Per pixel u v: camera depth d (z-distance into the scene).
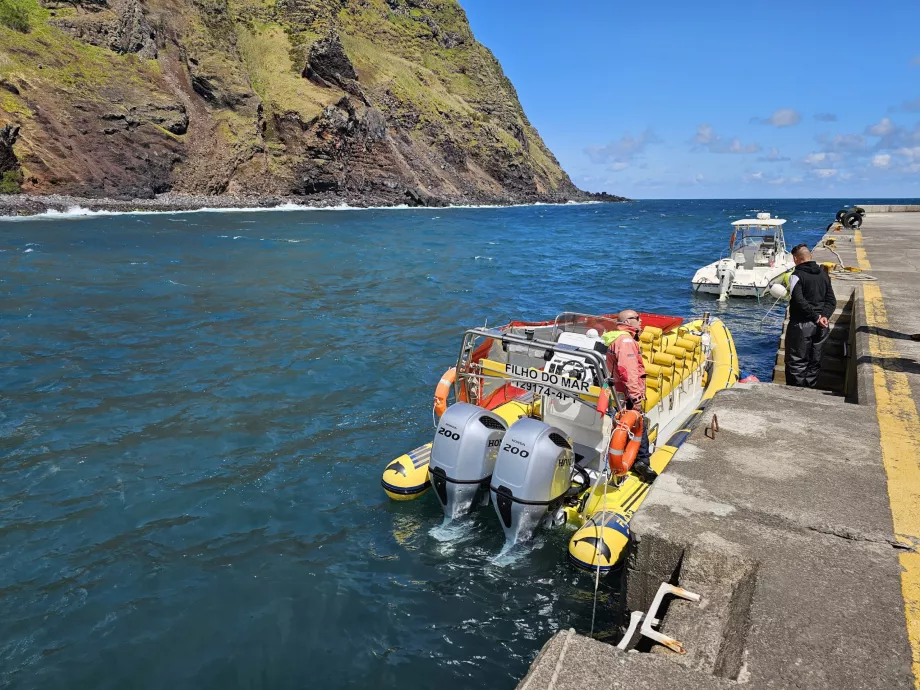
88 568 5.48
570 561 5.24
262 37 90.38
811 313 7.69
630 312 6.43
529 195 134.25
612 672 2.60
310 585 5.22
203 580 5.31
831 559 3.28
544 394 6.35
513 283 21.91
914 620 2.83
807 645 2.70
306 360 11.73
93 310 15.85
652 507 3.82
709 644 2.97
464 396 6.89
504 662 4.34
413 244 35.38
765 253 20.19
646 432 6.05
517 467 5.25
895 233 23.52
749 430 4.94
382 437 8.35
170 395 9.82
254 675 4.23
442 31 160.88
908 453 4.52
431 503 6.45
